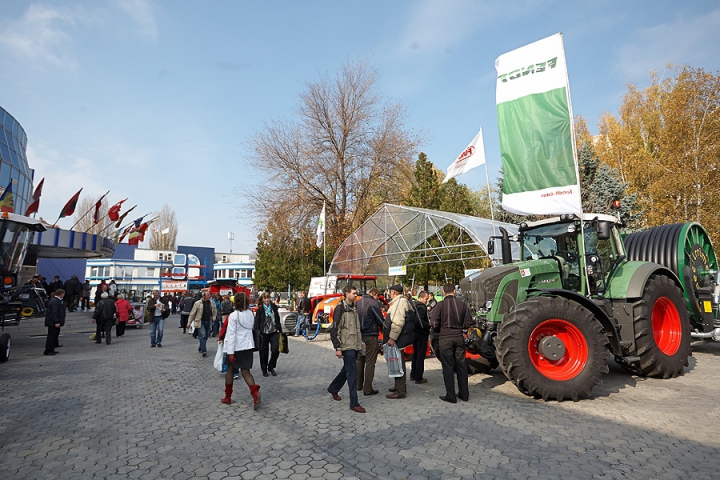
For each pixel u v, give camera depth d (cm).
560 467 379
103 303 1369
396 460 399
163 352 1188
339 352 593
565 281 768
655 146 2669
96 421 532
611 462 390
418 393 675
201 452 424
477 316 741
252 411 575
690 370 820
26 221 1219
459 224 1488
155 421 531
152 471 378
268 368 830
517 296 717
